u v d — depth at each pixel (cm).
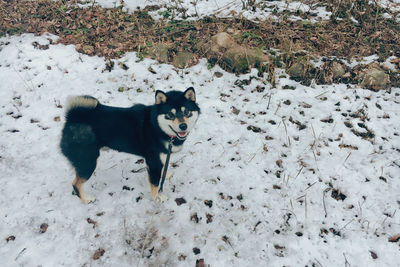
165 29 295
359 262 169
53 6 317
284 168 204
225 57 259
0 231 174
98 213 183
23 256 167
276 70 260
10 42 270
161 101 174
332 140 218
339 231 179
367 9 312
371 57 270
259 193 192
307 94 245
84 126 172
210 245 174
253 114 232
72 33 282
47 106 230
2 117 223
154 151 177
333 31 290
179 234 177
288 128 224
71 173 199
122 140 179
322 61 265
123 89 244
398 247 174
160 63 264
